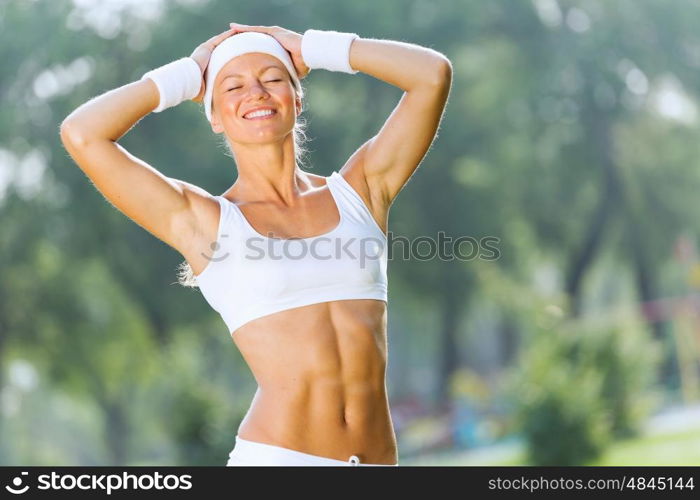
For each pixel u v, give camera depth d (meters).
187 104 67.62
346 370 8.81
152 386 78.25
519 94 74.75
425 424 66.31
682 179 78.69
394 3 71.25
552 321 56.03
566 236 77.38
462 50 72.62
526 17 75.44
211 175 66.44
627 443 45.44
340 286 8.88
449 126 72.88
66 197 69.69
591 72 75.75
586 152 76.25
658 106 78.38
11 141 69.44
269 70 9.08
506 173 74.31
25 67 71.12
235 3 68.94
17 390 105.69
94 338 71.81
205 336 76.00
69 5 71.06
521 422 43.00
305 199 9.20
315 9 69.94
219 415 43.78
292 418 8.73
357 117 71.94
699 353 66.00
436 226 72.06
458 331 84.12
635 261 80.38
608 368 47.34
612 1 77.31
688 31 77.12
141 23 71.06
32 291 70.69
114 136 8.91
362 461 8.81
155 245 69.50
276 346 8.77
